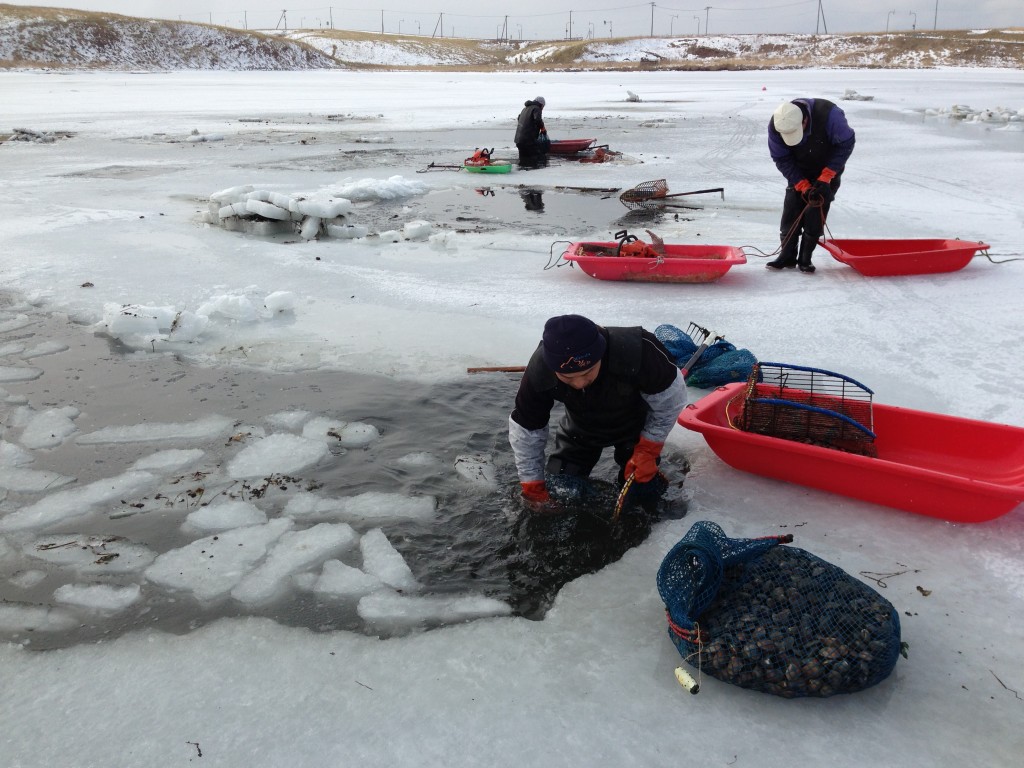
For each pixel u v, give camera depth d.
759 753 2.18
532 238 8.98
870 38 121.12
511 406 4.50
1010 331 5.52
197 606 2.86
